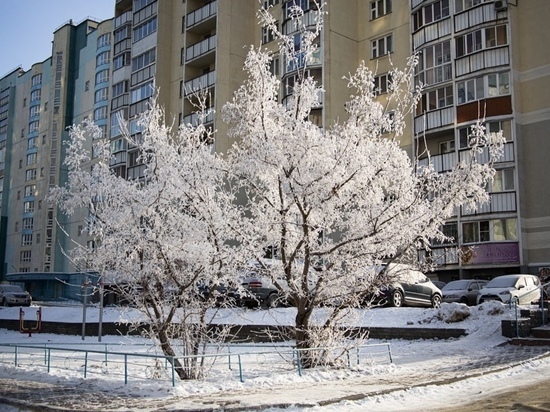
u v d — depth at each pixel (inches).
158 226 464.8
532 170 1154.0
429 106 1283.2
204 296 492.7
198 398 359.3
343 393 361.7
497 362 484.7
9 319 1161.4
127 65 2034.9
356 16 1512.1
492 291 874.8
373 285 482.6
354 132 462.3
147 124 503.2
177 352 501.7
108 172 498.0
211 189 478.3
